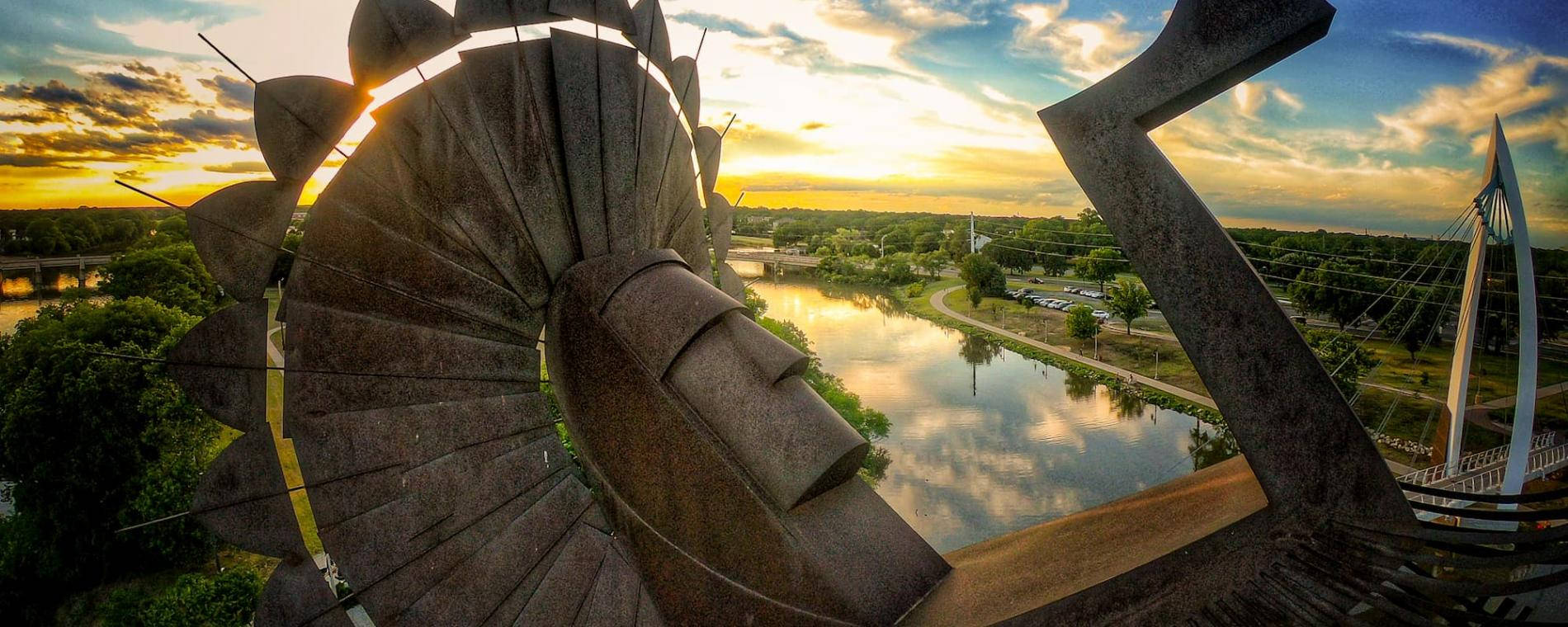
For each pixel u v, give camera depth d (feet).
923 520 117.39
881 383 193.47
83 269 186.19
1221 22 21.70
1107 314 266.36
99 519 87.35
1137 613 22.13
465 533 28.81
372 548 27.81
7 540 87.51
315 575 27.53
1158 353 201.87
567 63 31.68
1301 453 22.12
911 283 369.30
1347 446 21.74
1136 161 22.84
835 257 415.85
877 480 131.75
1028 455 142.20
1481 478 91.91
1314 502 22.12
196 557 88.07
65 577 85.30
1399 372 173.37
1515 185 90.89
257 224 27.63
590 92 32.12
